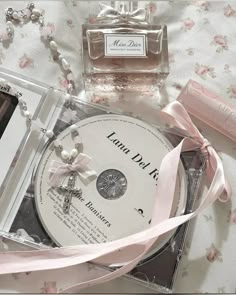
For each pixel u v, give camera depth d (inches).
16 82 11.5
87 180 10.8
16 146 11.0
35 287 10.5
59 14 12.6
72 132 11.1
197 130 11.0
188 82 11.3
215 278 10.7
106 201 10.6
